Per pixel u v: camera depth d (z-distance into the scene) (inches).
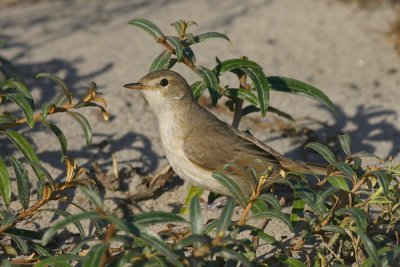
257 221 438.0
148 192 480.1
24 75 605.6
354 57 670.5
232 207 330.6
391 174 380.2
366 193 449.7
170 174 484.4
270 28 708.7
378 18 729.6
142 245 327.6
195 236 319.9
